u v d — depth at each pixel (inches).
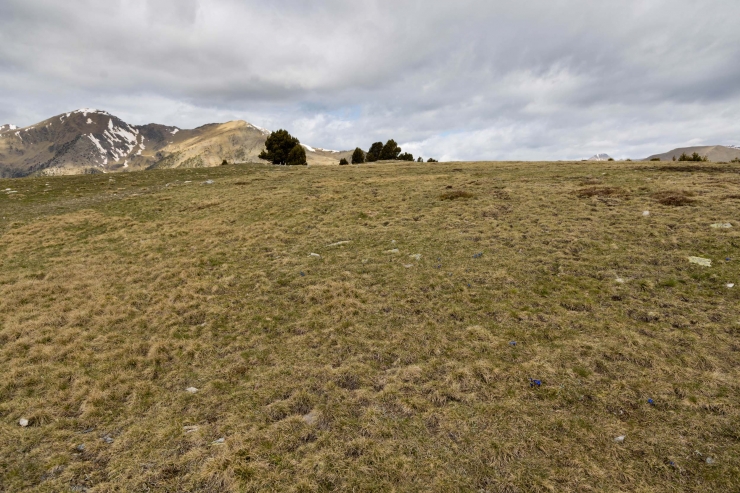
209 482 251.6
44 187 1637.6
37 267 727.7
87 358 410.3
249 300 542.9
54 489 250.5
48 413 326.0
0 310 542.6
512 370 345.4
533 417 291.0
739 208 724.0
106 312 521.0
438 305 480.7
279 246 781.3
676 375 321.1
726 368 324.8
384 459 261.3
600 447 260.7
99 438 298.5
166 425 307.1
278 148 3235.7
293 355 400.8
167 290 588.7
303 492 238.7
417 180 1483.8
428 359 375.2
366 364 374.3
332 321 465.1
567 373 337.4
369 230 844.6
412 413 304.5
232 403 330.3
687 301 436.8
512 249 649.6
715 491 221.6
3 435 299.3
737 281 458.3
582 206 878.4
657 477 235.1
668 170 1305.4
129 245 848.9
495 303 474.0
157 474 258.8
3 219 1135.0
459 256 642.2
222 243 826.8
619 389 312.0
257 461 263.4
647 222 711.7
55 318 506.6
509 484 238.5
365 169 2091.5
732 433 260.1
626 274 517.3
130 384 362.9
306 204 1151.6
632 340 372.8
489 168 1790.1
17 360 408.5
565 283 508.4
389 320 457.1
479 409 302.4
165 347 426.6
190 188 1581.0
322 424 298.8
